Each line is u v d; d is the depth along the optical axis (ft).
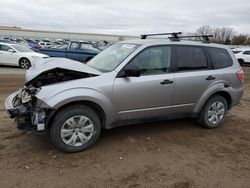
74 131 14.29
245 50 81.25
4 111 21.01
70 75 14.84
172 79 16.52
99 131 14.98
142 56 15.93
